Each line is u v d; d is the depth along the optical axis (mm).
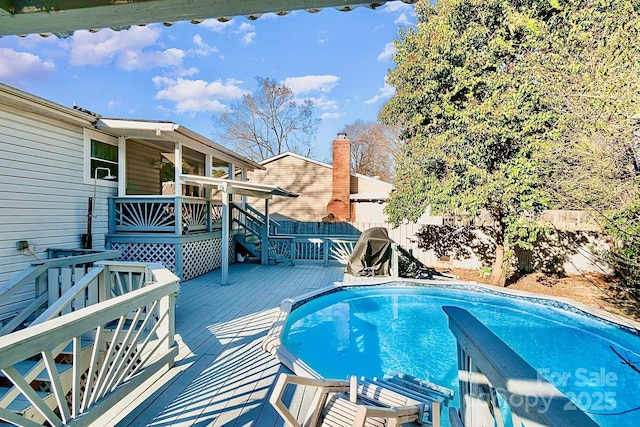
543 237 9703
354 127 30703
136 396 3016
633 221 4953
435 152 8664
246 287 7578
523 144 7449
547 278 9211
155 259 7871
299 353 5320
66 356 4191
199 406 2873
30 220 5887
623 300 7254
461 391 1998
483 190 7730
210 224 9516
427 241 11516
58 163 6484
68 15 1250
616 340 5539
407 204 9773
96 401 2551
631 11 5562
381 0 1256
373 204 15992
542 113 6906
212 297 6656
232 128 27344
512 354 1391
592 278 8906
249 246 11234
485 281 9352
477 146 7887
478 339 1584
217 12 1284
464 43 8188
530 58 7199
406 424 2746
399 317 6945
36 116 6023
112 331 4312
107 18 1303
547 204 6770
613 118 5262
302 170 17516
